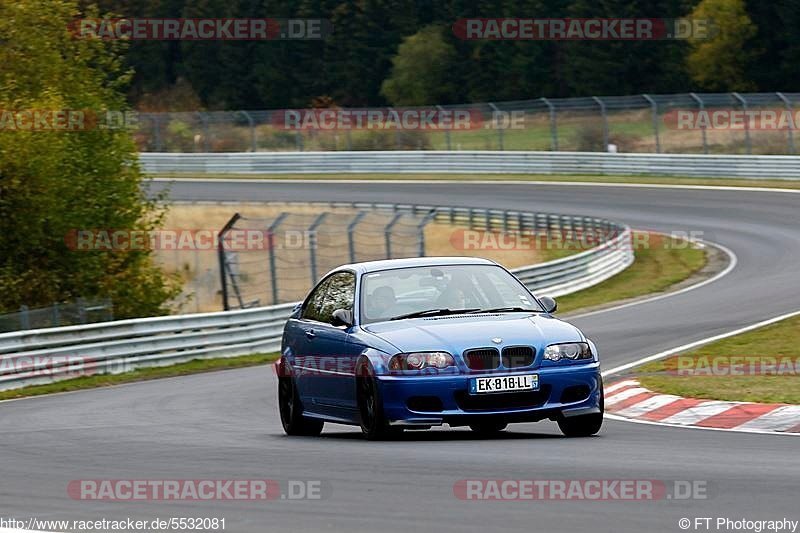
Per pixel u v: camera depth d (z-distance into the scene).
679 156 145.88
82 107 85.31
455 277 31.39
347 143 188.12
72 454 28.89
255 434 33.28
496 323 29.06
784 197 125.56
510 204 137.12
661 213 124.00
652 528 17.02
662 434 29.78
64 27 87.94
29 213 82.06
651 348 54.94
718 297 76.12
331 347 30.81
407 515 18.61
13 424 39.75
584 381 28.42
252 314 69.06
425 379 27.67
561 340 28.48
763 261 92.88
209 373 59.91
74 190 83.00
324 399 31.36
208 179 176.00
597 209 129.62
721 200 127.69
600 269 94.25
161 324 64.56
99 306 66.31
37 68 85.81
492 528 17.36
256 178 175.25
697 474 21.98
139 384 56.28
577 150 173.38
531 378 27.88
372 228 130.88
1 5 85.69
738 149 157.50
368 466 24.23
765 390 36.19
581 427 29.09
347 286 31.89
